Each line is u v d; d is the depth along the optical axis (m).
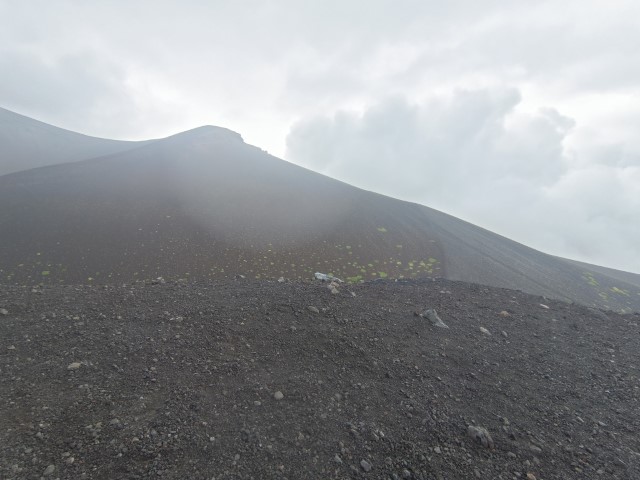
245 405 3.50
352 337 5.11
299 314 5.71
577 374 4.75
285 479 2.68
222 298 6.29
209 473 2.66
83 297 5.98
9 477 2.45
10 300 5.55
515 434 3.41
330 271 28.47
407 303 6.82
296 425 3.28
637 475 2.99
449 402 3.86
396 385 4.11
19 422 2.98
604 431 3.58
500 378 4.48
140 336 4.68
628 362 5.20
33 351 4.14
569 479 2.90
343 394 3.84
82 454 2.73
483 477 2.86
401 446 3.14
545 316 6.90
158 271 24.67
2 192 35.69
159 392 3.60
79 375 3.76
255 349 4.60
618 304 29.16
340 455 2.98
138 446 2.85
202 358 4.29
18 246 25.91
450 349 5.12
